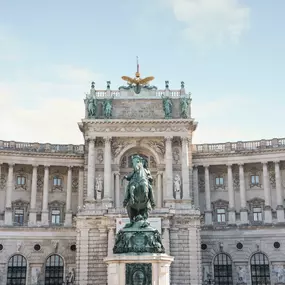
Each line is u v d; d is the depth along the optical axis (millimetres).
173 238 79062
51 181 92688
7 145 90750
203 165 92188
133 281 34562
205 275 86812
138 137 86562
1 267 84688
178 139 86938
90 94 88500
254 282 86062
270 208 88375
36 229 87000
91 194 83312
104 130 86250
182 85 89562
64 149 93562
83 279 77688
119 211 78750
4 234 86000
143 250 35562
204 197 92125
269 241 86938
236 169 92688
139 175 38938
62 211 91625
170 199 83062
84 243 78938
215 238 88562
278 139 91438
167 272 35375
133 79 90312
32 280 85188
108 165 84875
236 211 90438
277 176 89250
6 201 87875
